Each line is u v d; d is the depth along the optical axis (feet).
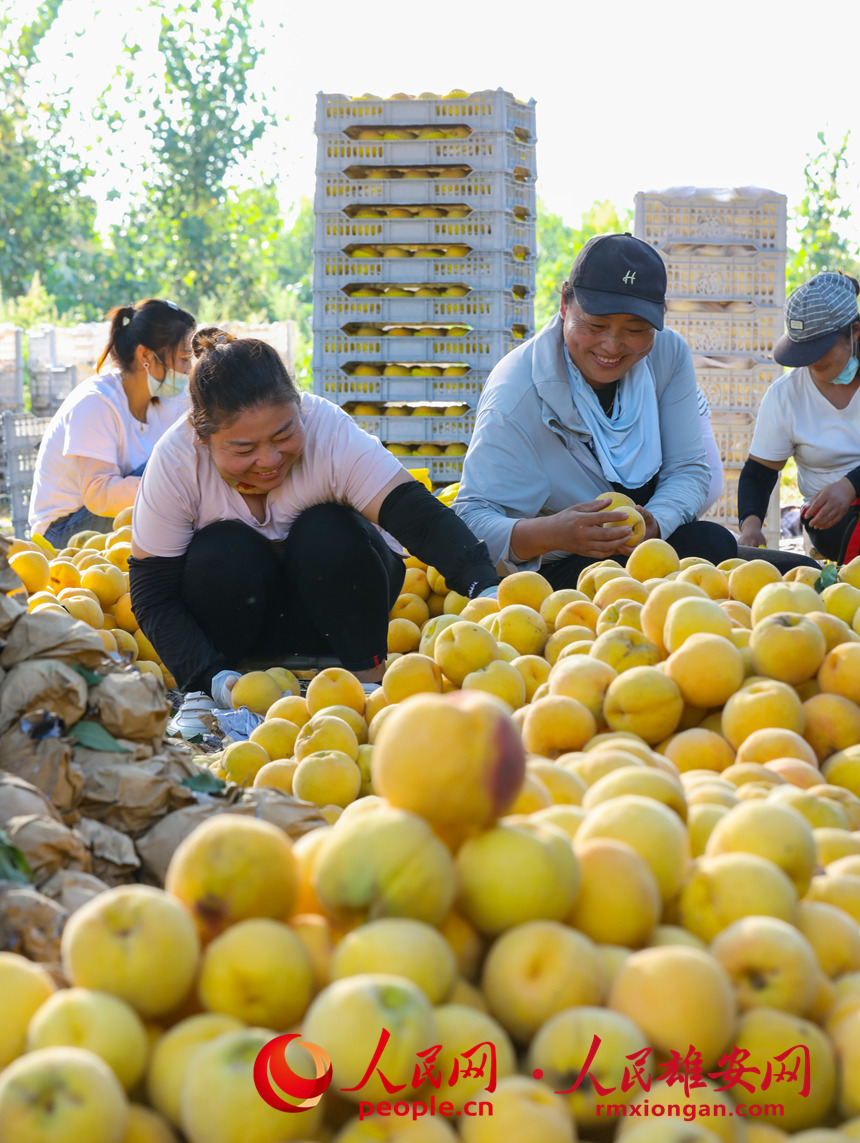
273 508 11.86
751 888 4.03
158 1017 3.44
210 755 8.84
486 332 22.74
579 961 3.52
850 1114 3.65
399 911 3.54
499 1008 3.56
